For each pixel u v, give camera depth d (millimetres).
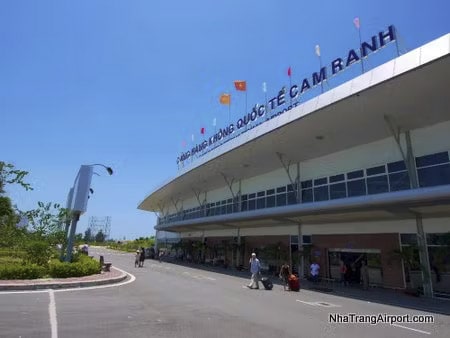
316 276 25578
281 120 23906
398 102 19234
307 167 30609
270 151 29672
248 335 9250
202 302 14656
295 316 12312
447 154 20172
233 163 34531
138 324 10070
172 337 8750
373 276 23562
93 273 23156
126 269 32000
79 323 9984
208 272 32594
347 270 25422
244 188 40469
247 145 28281
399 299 18047
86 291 16766
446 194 16203
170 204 69250
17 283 16812
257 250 36312
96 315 11164
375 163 24359
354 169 25922
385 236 23203
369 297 18547
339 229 26750
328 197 27750
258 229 36750
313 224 29266
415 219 21438
